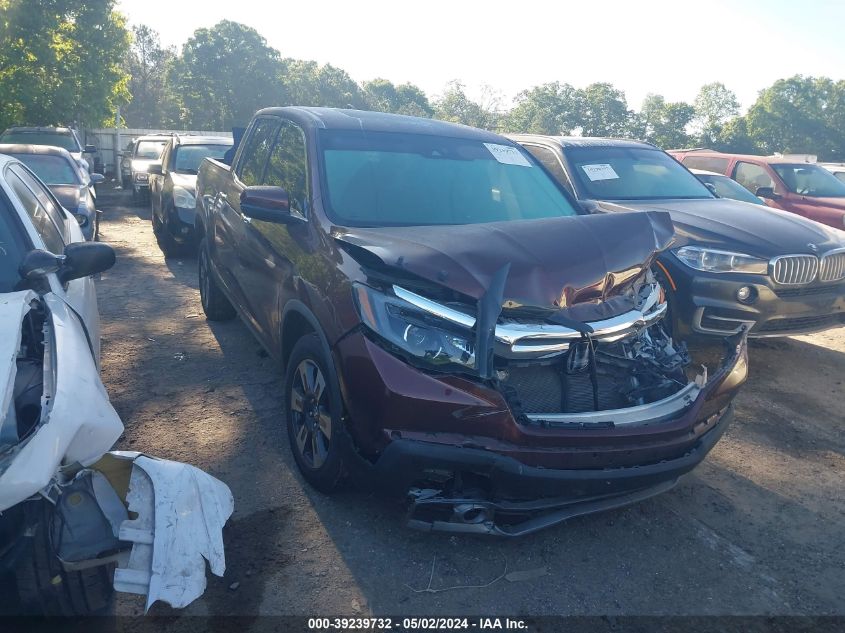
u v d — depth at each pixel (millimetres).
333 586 3125
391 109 73625
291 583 3131
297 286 3850
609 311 3441
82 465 2395
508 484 3037
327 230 3826
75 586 2512
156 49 70375
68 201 8680
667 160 7688
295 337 4164
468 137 4945
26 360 2609
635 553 3502
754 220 6148
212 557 2469
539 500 3172
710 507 3967
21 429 2342
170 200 9555
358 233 3680
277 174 4762
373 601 3051
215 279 6113
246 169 5496
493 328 3031
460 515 3098
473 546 3467
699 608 3133
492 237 3416
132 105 68625
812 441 4859
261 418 4699
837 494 4176
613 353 3600
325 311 3463
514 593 3156
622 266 3520
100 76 20938
